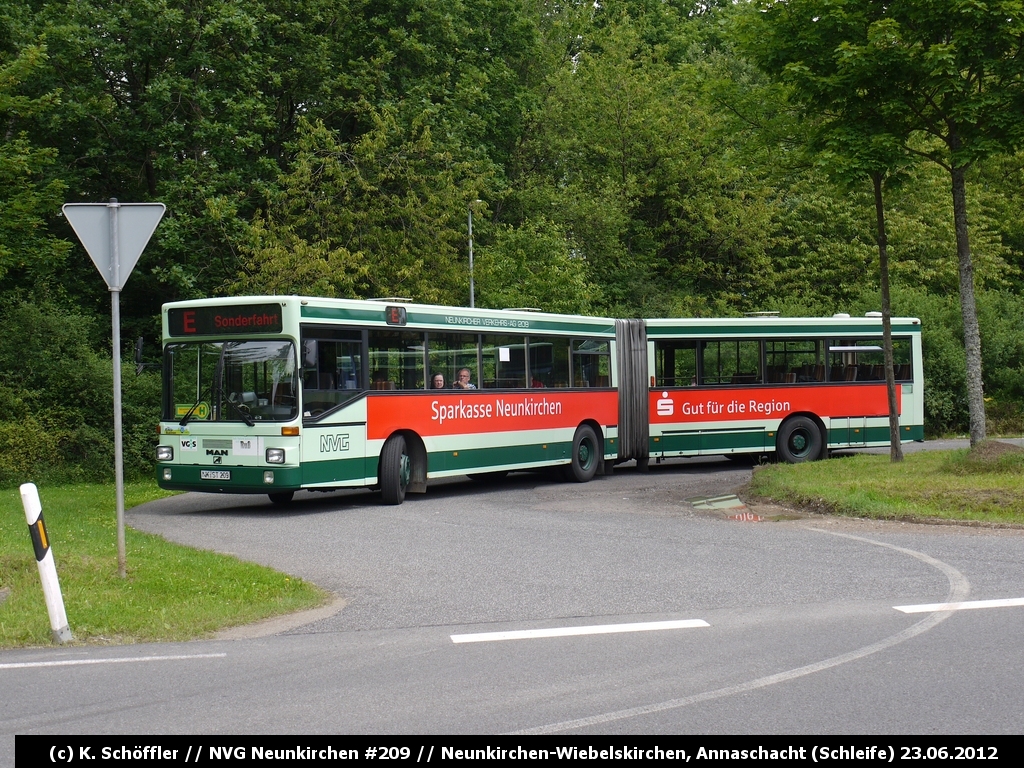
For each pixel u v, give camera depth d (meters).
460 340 19.80
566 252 38.19
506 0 40.94
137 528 15.08
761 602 9.37
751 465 26.34
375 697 6.58
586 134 45.50
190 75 30.83
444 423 19.28
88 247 10.54
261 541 13.63
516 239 36.56
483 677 7.02
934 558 11.45
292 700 6.54
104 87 29.86
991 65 16.30
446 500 18.72
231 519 16.02
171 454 17.36
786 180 46.81
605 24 52.59
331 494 20.28
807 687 6.68
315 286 27.50
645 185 45.19
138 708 6.40
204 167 29.81
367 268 28.33
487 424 20.20
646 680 6.90
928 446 31.03
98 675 7.21
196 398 17.22
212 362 17.17
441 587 10.33
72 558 10.96
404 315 18.55
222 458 16.94
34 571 10.54
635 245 46.09
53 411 25.20
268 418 16.69
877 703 6.34
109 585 10.16
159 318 31.06
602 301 42.50
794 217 45.78
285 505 18.20
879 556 11.63
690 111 44.75
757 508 16.09
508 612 9.14
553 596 9.79
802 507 15.80
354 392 17.53
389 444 18.02
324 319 17.12
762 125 20.23
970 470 17.00
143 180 32.12
